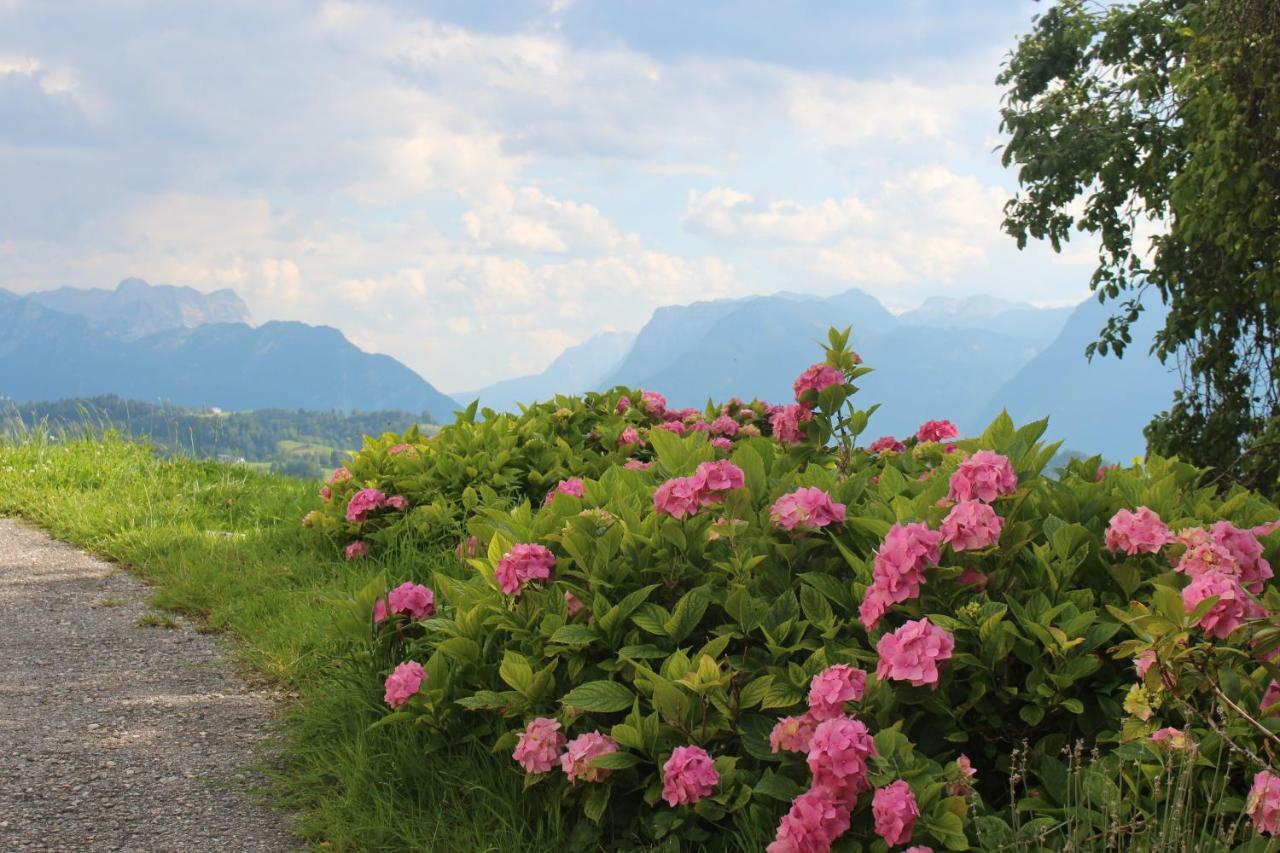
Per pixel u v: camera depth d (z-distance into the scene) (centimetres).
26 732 417
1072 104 1063
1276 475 713
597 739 300
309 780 367
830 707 270
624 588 359
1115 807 241
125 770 382
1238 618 243
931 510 331
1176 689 242
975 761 299
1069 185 1028
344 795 354
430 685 357
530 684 330
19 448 1043
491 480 674
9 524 835
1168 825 235
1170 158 913
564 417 770
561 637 329
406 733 376
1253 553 301
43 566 708
